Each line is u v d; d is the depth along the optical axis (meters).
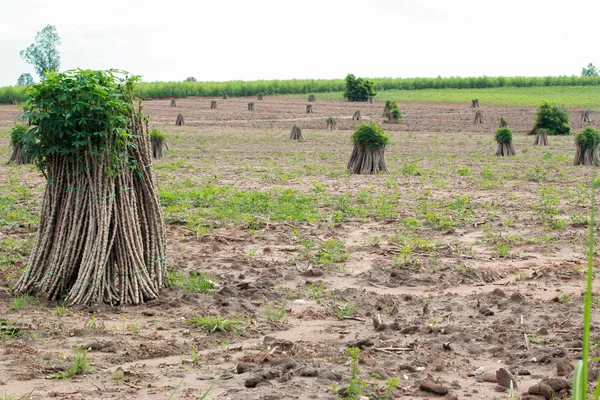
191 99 74.50
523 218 13.30
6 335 6.26
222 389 5.05
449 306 7.41
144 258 7.88
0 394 4.86
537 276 8.82
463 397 4.96
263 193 15.89
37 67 111.06
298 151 29.77
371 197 15.90
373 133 21.80
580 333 6.40
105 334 6.39
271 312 7.28
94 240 7.52
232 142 33.97
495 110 58.12
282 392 4.94
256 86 81.50
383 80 89.62
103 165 7.50
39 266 7.77
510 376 5.16
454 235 11.77
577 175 21.28
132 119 7.80
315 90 85.75
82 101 7.38
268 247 10.59
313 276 8.91
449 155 28.20
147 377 5.30
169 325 6.79
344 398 4.83
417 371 5.47
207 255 10.07
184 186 18.08
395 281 8.66
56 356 5.74
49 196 7.72
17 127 23.94
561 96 74.12
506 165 24.36
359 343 6.16
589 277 2.53
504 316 7.10
